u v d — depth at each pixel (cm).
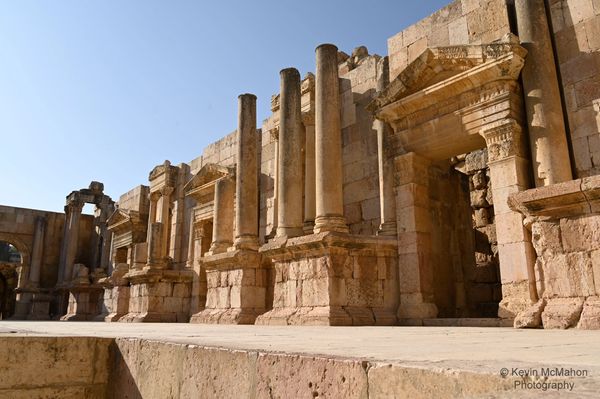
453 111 1336
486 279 1805
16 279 4803
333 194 1402
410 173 1438
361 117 1769
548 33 1218
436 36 1516
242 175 1781
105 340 638
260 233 2298
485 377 242
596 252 745
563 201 771
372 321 1296
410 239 1397
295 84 1653
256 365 392
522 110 1229
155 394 520
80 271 3653
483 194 1895
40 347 594
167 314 2397
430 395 263
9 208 4350
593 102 1145
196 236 2652
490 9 1372
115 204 3919
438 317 1371
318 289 1308
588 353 372
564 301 770
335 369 325
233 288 1700
